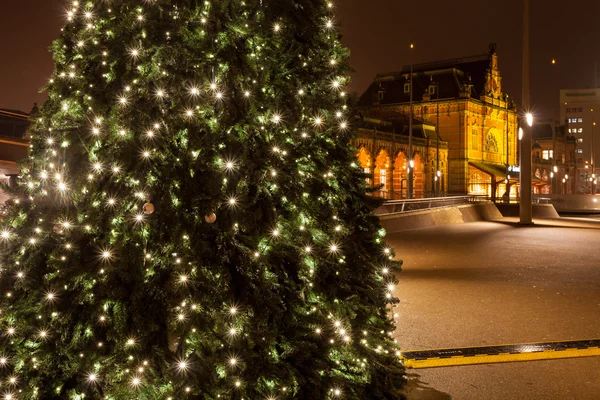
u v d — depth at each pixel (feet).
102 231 11.33
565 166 338.54
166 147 11.37
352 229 13.41
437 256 46.26
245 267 11.39
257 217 11.35
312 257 12.19
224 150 11.55
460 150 231.50
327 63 13.41
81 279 10.93
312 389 11.69
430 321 23.72
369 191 14.47
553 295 29.48
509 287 31.78
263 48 12.42
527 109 81.71
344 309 12.51
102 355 10.94
